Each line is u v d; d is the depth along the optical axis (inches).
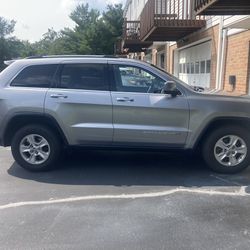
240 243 152.8
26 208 189.9
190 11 562.3
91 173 249.4
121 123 239.5
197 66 582.9
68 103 238.5
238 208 188.2
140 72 244.1
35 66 248.5
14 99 240.8
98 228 166.6
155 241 154.6
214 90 262.4
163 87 240.8
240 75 412.5
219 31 459.2
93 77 244.5
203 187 220.5
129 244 152.2
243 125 243.6
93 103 237.9
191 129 237.9
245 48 399.5
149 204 194.2
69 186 223.8
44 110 239.3
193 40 580.7
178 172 251.0
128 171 253.8
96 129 239.9
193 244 152.1
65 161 276.7
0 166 267.1
